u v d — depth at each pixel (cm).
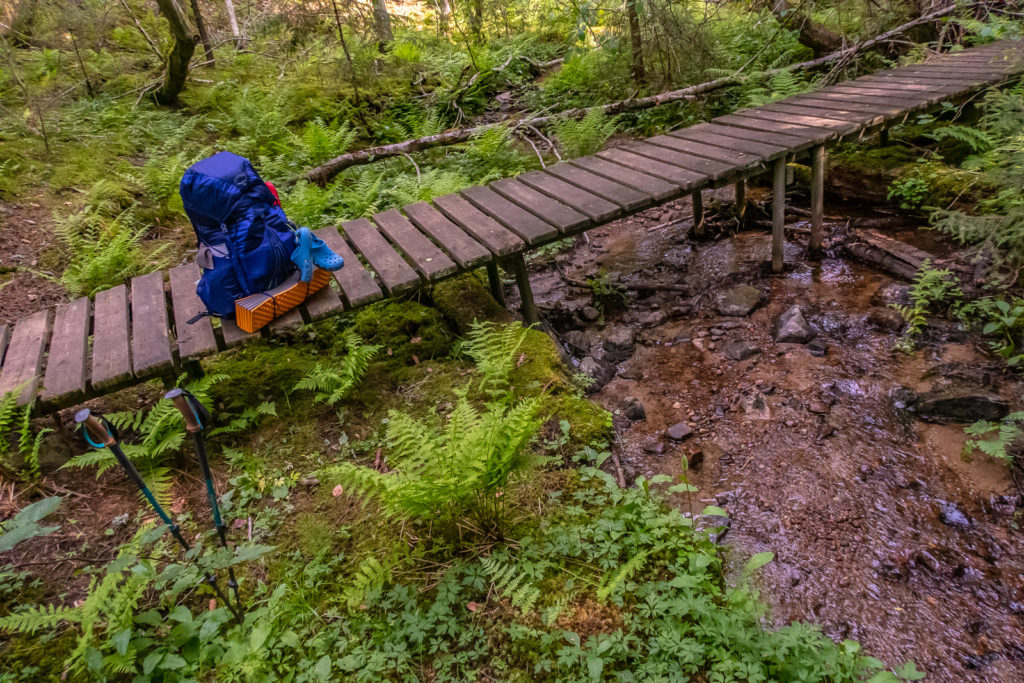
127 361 372
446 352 467
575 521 313
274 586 290
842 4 842
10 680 253
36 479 356
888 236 577
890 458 370
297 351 466
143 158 801
